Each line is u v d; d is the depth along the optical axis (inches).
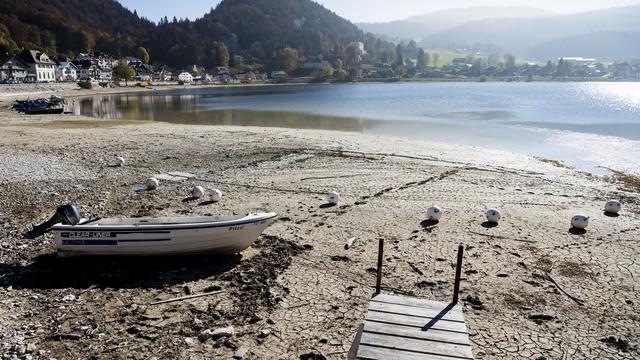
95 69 6127.0
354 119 1924.2
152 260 467.2
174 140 1248.8
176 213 627.5
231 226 458.9
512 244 526.3
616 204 650.2
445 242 529.7
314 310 374.3
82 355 308.8
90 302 382.9
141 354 312.0
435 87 6486.2
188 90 5442.9
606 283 432.1
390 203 684.1
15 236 530.3
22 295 390.9
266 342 328.8
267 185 786.2
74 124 1647.4
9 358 299.7
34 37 6614.2
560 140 1330.0
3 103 2586.1
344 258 478.0
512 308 382.0
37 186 759.7
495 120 1843.0
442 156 1056.2
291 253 490.3
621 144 1258.0
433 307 294.4
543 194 754.2
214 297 394.0
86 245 452.4
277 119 1950.1
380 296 310.3
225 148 1132.5
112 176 842.8
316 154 1063.0
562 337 342.6
